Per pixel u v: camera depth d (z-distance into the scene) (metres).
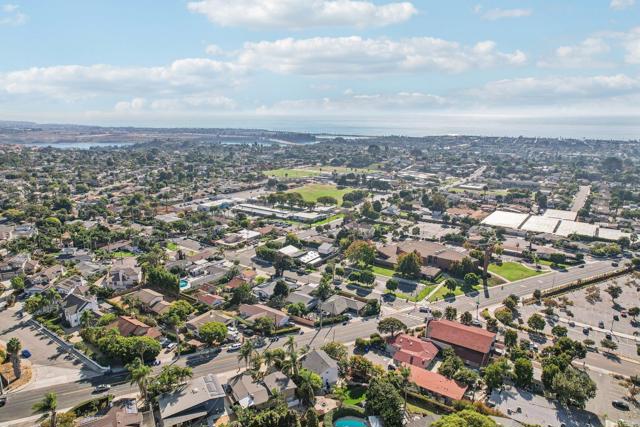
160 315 180.88
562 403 127.19
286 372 134.12
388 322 165.38
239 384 128.75
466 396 132.38
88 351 150.25
